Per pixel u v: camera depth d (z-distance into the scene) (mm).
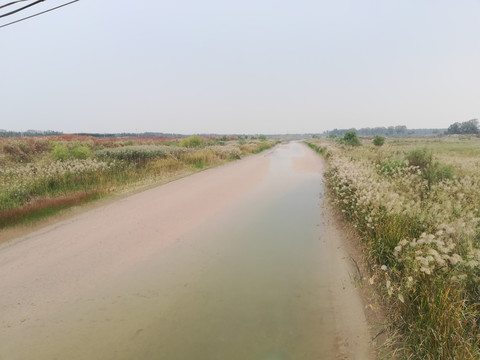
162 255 4797
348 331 2848
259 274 4137
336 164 11828
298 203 8414
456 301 2607
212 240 5492
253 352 2594
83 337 2809
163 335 2846
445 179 8125
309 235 5727
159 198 8688
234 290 3703
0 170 10250
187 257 4734
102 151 16797
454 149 22859
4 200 7207
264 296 3553
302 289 3701
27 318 3096
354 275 3971
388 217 4691
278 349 2631
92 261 4520
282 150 39594
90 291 3668
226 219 6840
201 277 4059
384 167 10406
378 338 2707
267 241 5434
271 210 7656
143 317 3133
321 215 7141
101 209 7418
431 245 3410
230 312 3225
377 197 5277
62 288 3721
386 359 2443
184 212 7324
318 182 12102
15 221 6180
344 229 5902
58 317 3121
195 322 3047
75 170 10250
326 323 2996
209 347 2670
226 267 4367
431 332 2447
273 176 13805
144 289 3727
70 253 4789
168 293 3637
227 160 21125
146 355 2570
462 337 2307
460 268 3014
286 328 2932
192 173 13938
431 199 6250
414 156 10938
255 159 23641
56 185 9211
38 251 4848
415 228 4441
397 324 2812
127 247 5094
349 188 7191
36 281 3879
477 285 2887
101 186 9523
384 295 3287
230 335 2838
